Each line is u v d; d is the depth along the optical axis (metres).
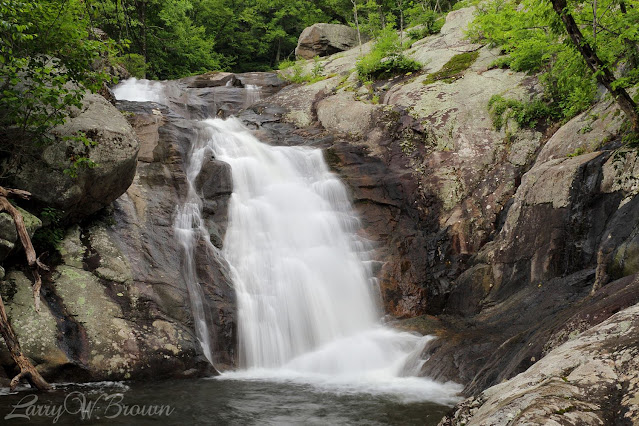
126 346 8.16
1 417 6.09
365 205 12.90
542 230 9.98
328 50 27.64
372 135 14.64
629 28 7.30
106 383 7.74
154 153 11.96
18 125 8.59
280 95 18.66
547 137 12.81
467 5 23.53
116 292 8.85
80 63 8.62
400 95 15.91
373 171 13.55
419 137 14.20
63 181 8.88
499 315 9.60
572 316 6.02
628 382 2.96
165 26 26.88
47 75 8.96
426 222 12.67
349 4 32.97
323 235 12.01
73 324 8.11
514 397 3.20
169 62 28.45
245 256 10.89
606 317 5.38
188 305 9.27
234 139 13.70
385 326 10.81
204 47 29.61
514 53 13.75
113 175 9.48
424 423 6.07
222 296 9.79
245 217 11.69
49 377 7.52
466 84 15.52
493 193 12.34
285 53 37.84
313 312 10.49
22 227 7.55
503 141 13.36
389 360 9.27
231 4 35.94
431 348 8.91
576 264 9.12
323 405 6.82
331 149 14.04
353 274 11.38
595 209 9.09
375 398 7.14
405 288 11.51
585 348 3.56
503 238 10.92
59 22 8.37
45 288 8.41
